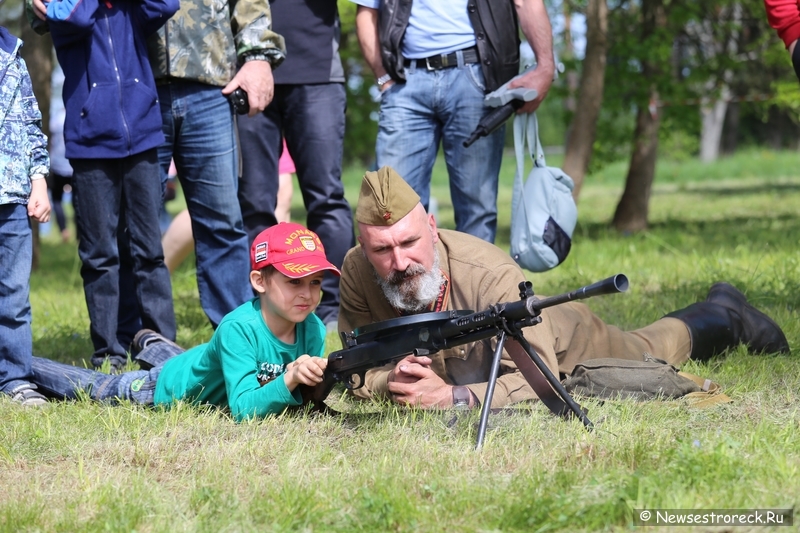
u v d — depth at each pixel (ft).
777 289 38.50
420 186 31.94
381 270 21.39
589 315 25.44
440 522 15.37
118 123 26.63
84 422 22.17
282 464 18.49
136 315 30.19
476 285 22.39
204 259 29.45
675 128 80.69
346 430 21.18
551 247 30.91
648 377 22.36
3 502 17.12
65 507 16.79
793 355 28.09
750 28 83.97
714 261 46.09
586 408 21.03
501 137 31.58
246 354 22.24
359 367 20.76
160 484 17.97
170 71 27.63
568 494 15.80
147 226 28.12
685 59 79.46
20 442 20.59
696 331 27.22
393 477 16.99
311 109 32.89
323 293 34.99
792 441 18.34
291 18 32.24
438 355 22.99
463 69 30.50
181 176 29.17
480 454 18.43
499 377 22.39
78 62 26.78
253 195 33.27
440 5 30.37
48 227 109.81
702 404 21.70
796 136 230.48
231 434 21.04
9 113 24.86
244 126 32.89
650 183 78.07
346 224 34.37
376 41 31.40
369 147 89.97
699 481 15.98
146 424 21.93
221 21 28.14
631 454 17.54
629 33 71.97
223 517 15.92
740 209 94.94
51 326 39.09
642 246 60.49
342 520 15.60
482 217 31.60
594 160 78.64
